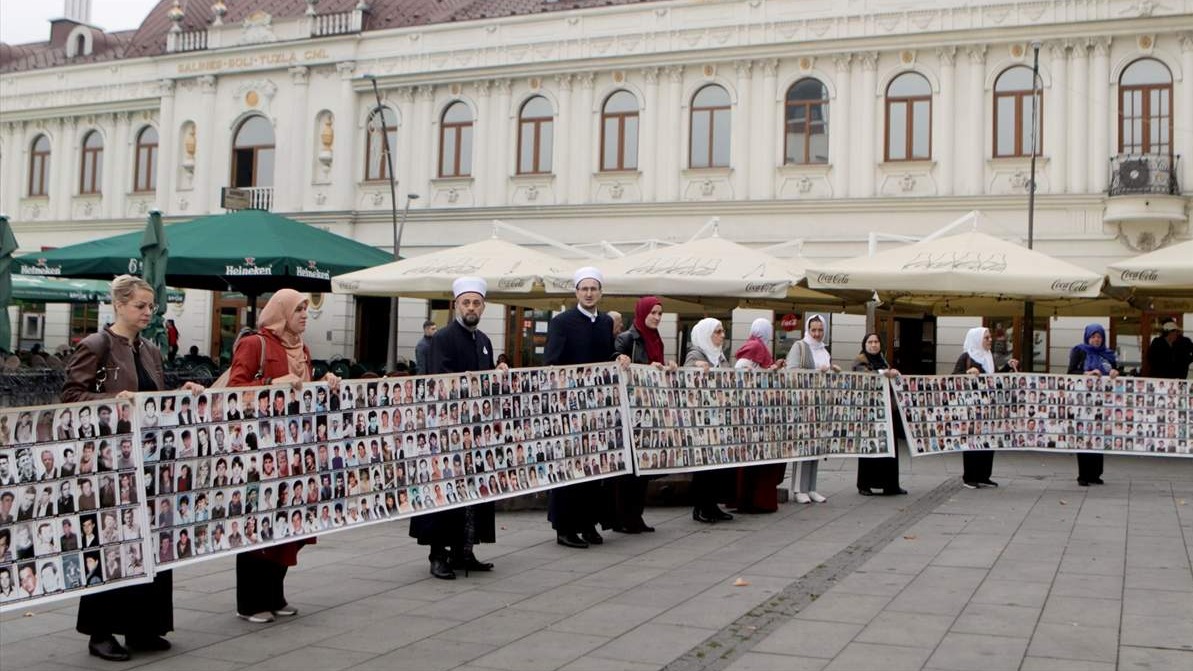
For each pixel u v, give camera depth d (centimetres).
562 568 865
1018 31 2614
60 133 3819
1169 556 895
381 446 751
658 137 2964
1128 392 1349
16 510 540
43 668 587
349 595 768
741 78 2872
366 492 737
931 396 1318
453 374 815
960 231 2658
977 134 2661
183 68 3550
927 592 764
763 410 1150
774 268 1623
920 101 2736
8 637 654
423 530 821
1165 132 2530
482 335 867
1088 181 2575
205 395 634
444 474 803
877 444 1280
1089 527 1051
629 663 596
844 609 716
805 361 1266
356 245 1958
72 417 565
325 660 604
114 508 577
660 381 1029
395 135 3288
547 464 898
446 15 3294
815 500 1255
